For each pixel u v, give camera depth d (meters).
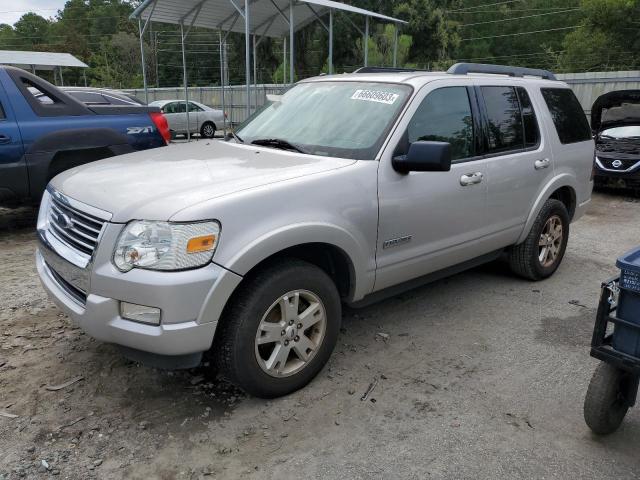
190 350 2.73
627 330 2.61
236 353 2.90
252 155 3.62
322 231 3.09
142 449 2.73
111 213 2.77
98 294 2.77
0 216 7.41
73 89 11.61
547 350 3.89
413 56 32.50
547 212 5.03
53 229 3.28
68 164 6.40
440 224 3.92
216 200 2.76
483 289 5.07
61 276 3.09
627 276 2.54
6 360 3.53
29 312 4.25
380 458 2.71
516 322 4.35
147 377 3.37
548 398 3.28
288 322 3.09
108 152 6.61
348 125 3.79
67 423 2.91
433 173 3.79
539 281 5.33
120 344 2.81
